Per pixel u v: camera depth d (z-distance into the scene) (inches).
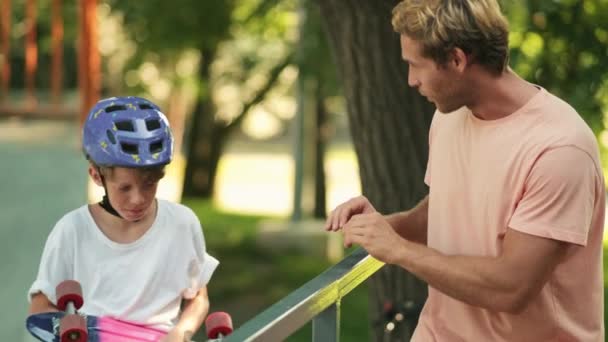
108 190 132.1
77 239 135.9
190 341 135.7
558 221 123.0
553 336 132.8
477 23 123.3
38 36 643.5
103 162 129.3
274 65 729.0
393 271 263.4
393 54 258.7
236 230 720.3
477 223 131.7
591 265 131.3
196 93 721.0
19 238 315.0
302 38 522.6
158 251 137.4
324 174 732.7
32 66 469.4
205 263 142.0
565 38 363.3
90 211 137.3
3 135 430.6
